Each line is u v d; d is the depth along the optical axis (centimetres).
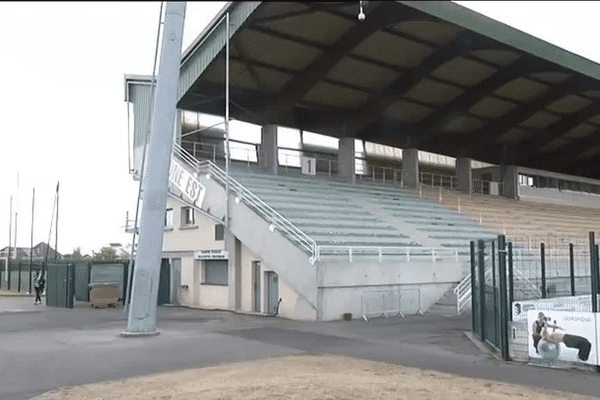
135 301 1633
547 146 5044
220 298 2647
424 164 4919
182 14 1752
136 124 3397
